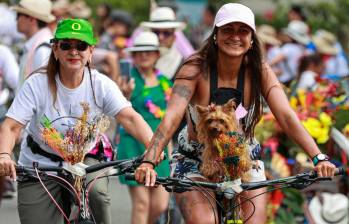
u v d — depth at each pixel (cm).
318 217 1605
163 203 1617
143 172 1037
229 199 1070
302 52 2780
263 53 1126
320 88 1659
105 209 1162
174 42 1920
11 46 2352
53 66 1132
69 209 1166
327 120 1605
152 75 1645
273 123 1612
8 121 1125
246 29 1092
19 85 1578
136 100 1628
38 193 1143
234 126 1052
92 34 1135
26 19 1609
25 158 1162
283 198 1603
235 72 1120
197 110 1055
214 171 1062
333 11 4038
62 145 1099
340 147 1587
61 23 1123
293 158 1628
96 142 1140
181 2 3406
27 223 1152
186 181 1043
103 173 1105
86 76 1141
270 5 4425
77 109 1138
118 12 2650
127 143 1595
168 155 1559
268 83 1131
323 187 1623
